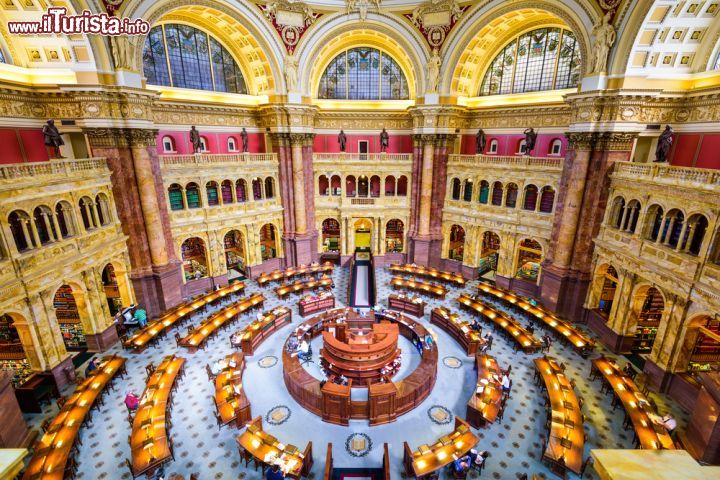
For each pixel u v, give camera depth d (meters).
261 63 28.59
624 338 20.19
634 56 19.72
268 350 20.88
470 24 26.23
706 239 15.14
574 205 22.70
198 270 30.70
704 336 18.55
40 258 16.69
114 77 20.41
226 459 13.96
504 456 14.08
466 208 30.22
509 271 28.41
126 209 22.31
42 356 16.77
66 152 22.06
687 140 20.30
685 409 16.12
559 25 25.25
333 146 33.25
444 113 28.92
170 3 22.03
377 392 15.46
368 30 28.55
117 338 21.58
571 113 23.42
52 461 12.43
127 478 13.09
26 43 19.67
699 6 18.19
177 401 16.80
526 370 19.05
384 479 12.98
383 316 22.92
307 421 15.94
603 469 2.62
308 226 32.34
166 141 26.00
